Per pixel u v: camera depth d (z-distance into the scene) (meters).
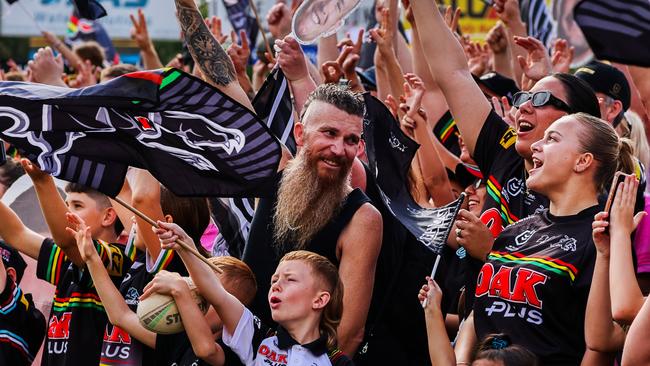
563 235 5.51
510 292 5.49
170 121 5.59
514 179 6.43
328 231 5.82
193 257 5.60
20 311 7.19
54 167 5.58
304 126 5.90
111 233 7.23
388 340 6.08
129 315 6.32
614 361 5.44
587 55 9.38
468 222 5.98
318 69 8.96
